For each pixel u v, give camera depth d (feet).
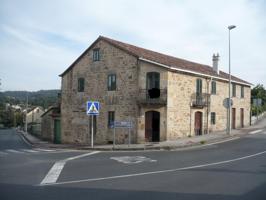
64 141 101.45
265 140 76.38
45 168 40.78
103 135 89.76
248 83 119.85
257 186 30.35
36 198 25.85
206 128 93.35
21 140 126.41
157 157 51.34
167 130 78.48
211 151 58.80
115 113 87.25
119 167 41.16
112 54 88.58
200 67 102.73
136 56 82.74
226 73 119.55
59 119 106.52
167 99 78.33
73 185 30.55
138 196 26.43
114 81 87.97
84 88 95.71
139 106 82.07
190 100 86.84
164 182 31.91
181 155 53.67
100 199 25.54
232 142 73.51
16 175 35.91
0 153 62.49
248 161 46.50
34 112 286.25
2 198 25.93
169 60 90.79
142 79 82.02
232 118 109.19
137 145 70.74
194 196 26.50
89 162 45.98
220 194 27.22
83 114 96.12
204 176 35.06
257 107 144.15
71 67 99.45
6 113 335.26
